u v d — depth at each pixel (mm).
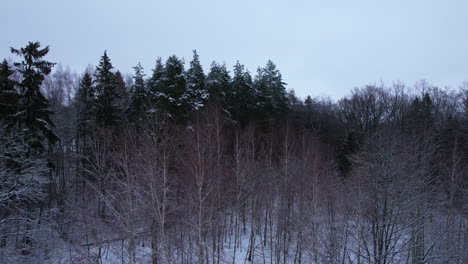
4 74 19266
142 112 24641
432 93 53969
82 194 23438
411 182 14773
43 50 20406
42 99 20688
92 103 28047
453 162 20578
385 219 13977
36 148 20016
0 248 15438
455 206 20188
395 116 49781
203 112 23250
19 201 16969
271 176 25641
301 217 21188
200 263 16156
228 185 22172
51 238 18922
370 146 16875
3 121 18672
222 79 36000
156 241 16859
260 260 22344
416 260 15609
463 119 38125
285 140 27750
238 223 25438
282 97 40344
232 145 26531
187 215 18828
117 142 22828
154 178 15922
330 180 24047
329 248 17969
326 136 47500
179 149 18562
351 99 60594
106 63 27641
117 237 20359
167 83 26562
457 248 16953
